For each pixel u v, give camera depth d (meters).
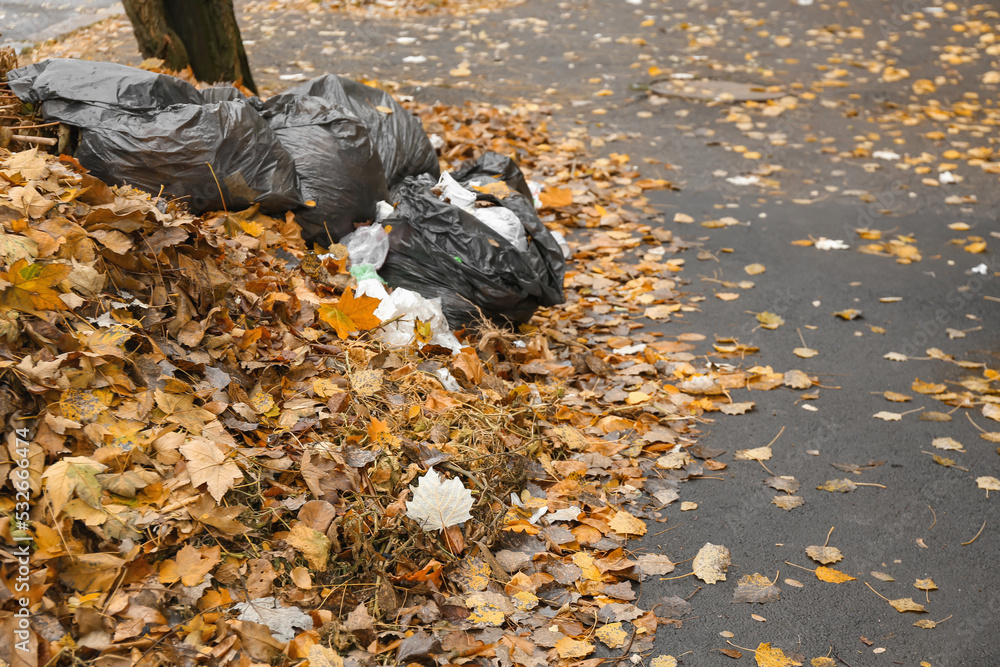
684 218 5.96
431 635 2.38
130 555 2.15
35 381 2.30
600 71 9.38
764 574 2.92
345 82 4.70
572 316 4.56
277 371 3.05
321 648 2.17
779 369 4.24
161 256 2.97
